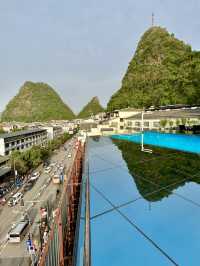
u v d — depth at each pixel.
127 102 105.19
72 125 186.75
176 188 10.52
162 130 44.16
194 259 5.50
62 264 11.63
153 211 8.27
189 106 53.09
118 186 11.55
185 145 23.23
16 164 53.53
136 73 137.38
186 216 7.73
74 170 25.73
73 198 21.25
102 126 76.12
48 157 85.38
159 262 5.50
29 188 48.22
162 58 126.50
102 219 7.97
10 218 33.69
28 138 87.12
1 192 43.12
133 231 7.00
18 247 25.69
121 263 5.55
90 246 6.37
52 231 10.43
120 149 25.23
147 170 14.31
